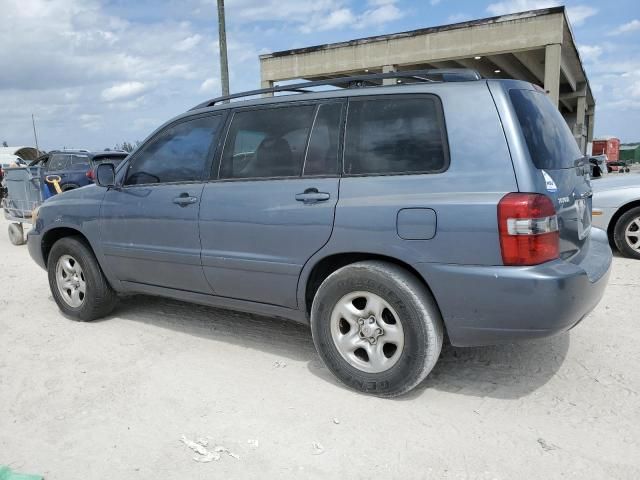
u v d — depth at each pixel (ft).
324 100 11.46
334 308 10.81
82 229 15.19
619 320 14.73
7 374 12.12
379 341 10.40
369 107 10.89
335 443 9.07
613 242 23.11
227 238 12.21
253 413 10.11
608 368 11.76
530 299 8.99
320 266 11.28
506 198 9.09
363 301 10.73
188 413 10.16
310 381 11.42
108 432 9.57
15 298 18.76
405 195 9.97
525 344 13.16
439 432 9.35
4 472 8.16
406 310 9.93
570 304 9.16
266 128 12.16
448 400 10.48
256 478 8.21
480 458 8.59
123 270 14.62
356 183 10.59
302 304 11.51
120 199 14.37
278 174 11.73
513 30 53.26
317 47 66.03
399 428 9.48
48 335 14.67
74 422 9.93
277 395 10.80
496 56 59.31
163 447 9.07
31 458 8.84
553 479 8.05
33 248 16.92
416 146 10.22
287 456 8.73
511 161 9.32
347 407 10.25
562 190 10.01
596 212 22.79
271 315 12.25
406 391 10.32
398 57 60.59
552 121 10.96
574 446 8.88
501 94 9.76
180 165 13.50
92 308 15.40
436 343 9.98
